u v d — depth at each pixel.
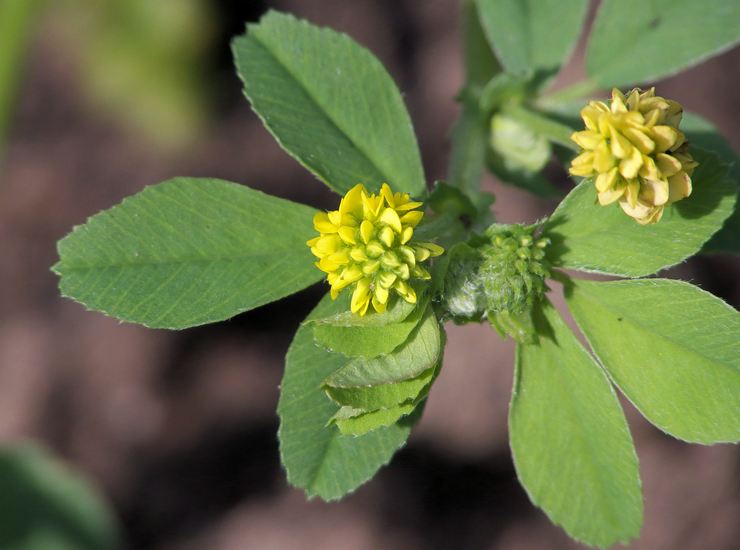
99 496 0.11
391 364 0.07
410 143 0.08
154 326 0.07
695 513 0.14
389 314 0.07
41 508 0.11
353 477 0.07
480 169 0.09
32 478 0.11
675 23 0.09
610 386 0.07
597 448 0.07
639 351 0.07
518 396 0.07
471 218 0.08
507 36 0.09
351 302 0.07
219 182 0.07
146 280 0.07
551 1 0.09
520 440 0.07
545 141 0.09
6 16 0.11
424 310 0.07
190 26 0.14
